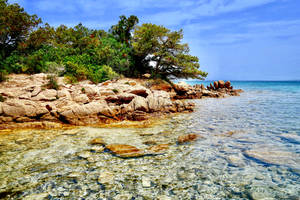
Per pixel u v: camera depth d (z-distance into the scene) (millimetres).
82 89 16062
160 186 3936
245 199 3434
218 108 17391
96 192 3709
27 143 7090
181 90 33094
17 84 16625
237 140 7148
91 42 30359
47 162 5227
